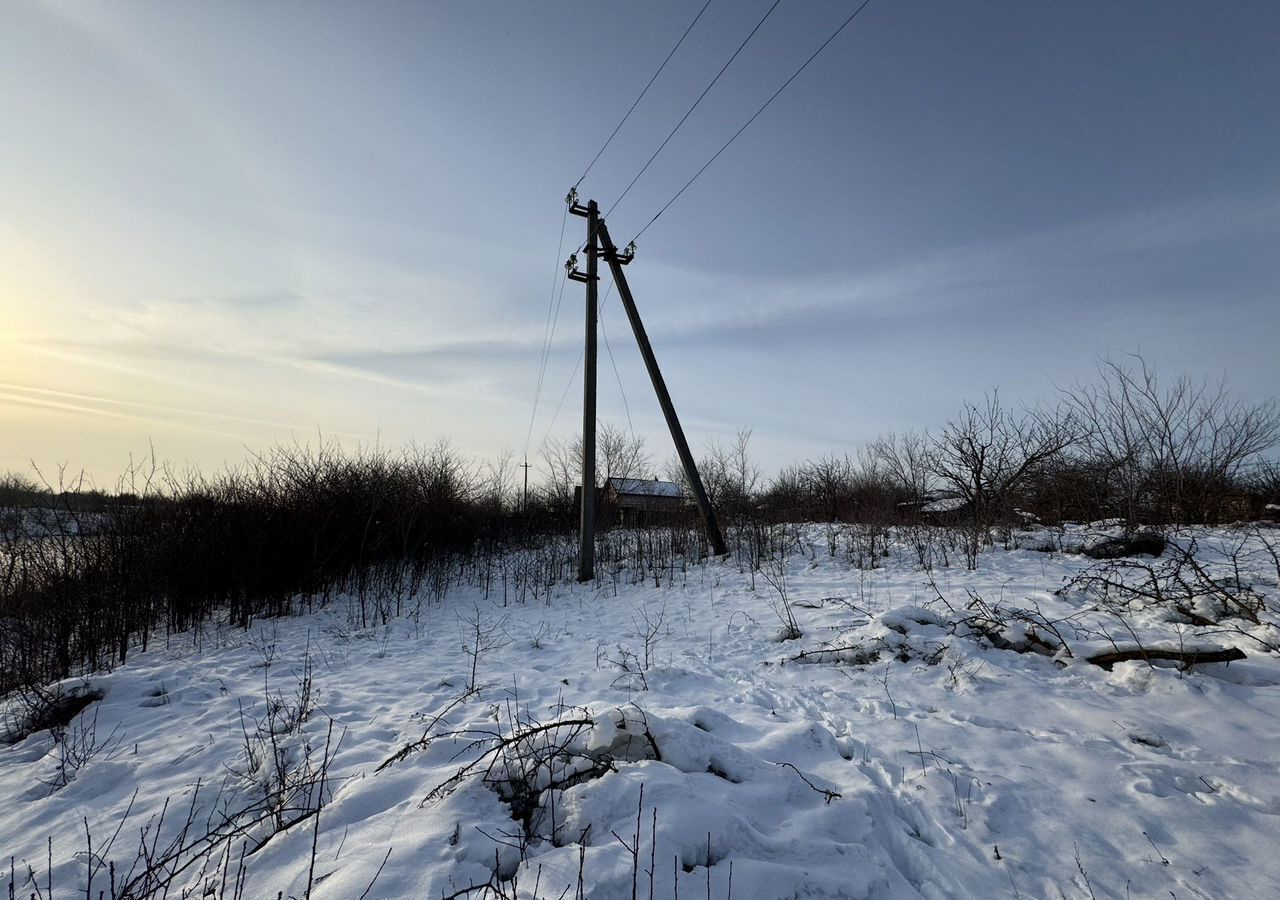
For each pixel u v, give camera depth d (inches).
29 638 300.5
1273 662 193.2
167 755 192.1
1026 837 126.6
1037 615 260.1
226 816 147.7
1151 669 195.0
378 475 568.1
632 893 100.0
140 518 381.4
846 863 113.7
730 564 495.5
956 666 221.9
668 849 108.4
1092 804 135.6
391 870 111.3
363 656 319.3
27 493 338.0
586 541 509.7
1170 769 145.9
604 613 396.5
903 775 153.8
